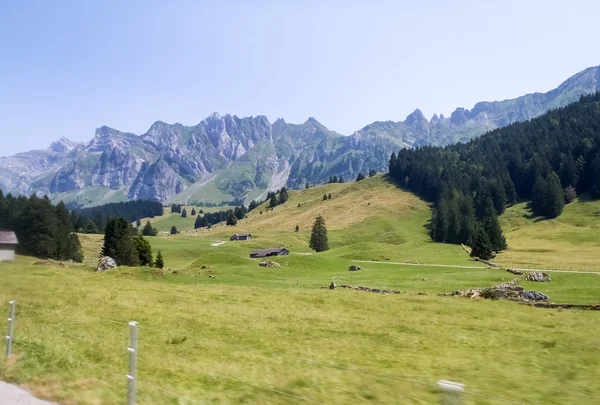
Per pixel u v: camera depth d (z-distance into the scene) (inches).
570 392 639.8
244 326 1208.2
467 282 3105.3
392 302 1873.8
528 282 3110.2
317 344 1003.9
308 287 2844.5
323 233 7465.6
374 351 940.6
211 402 516.4
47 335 894.4
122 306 1476.4
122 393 515.8
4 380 564.1
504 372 756.0
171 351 855.1
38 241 5216.5
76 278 2393.0
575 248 6141.7
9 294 1663.4
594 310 1750.7
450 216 7603.4
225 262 4266.7
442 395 563.2
